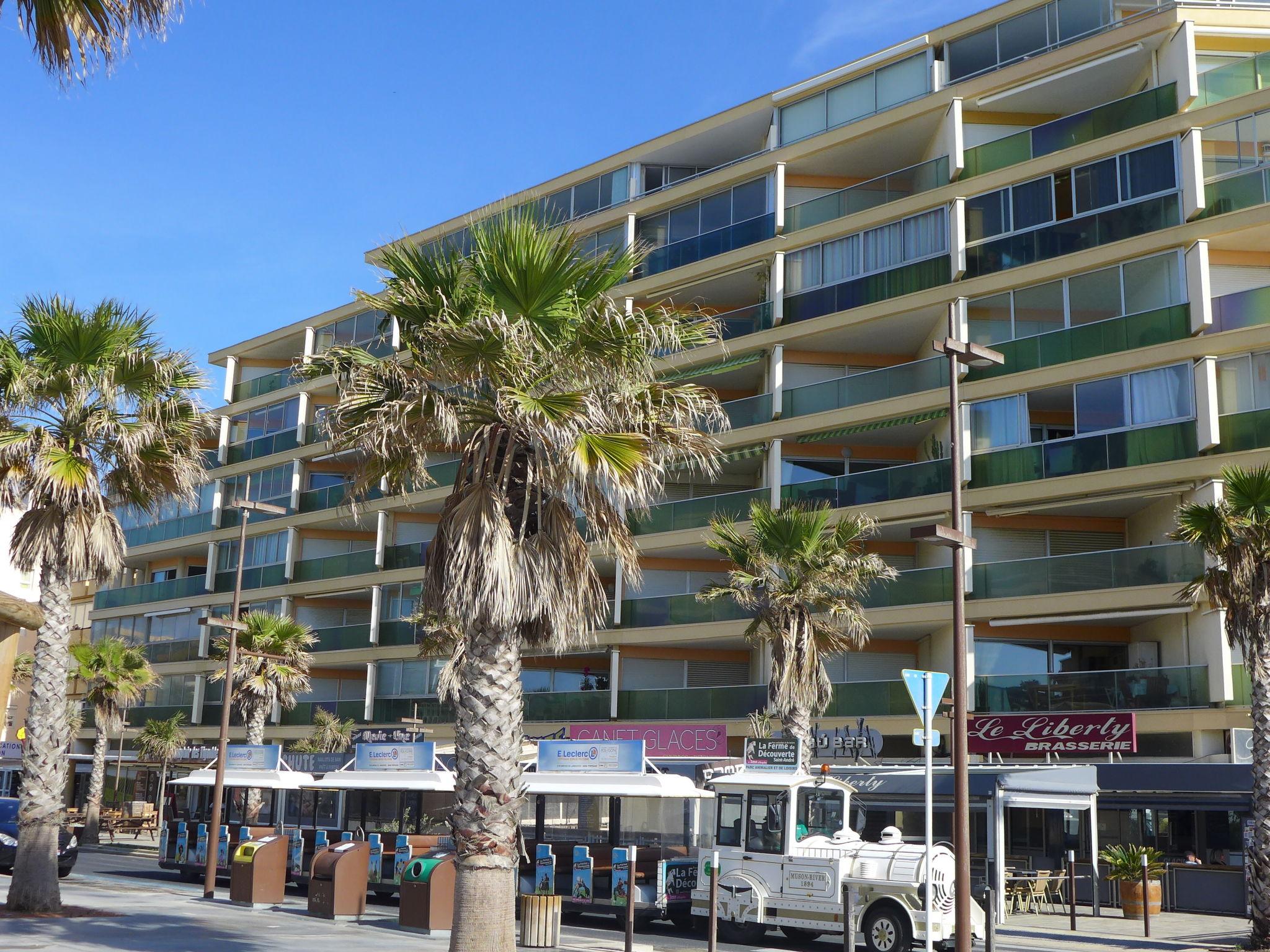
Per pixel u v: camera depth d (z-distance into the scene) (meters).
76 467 18.38
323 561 48.66
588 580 12.84
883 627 32.19
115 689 44.53
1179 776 24.89
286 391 52.72
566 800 23.56
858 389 34.34
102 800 54.75
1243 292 27.86
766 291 38.19
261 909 21.14
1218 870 24.23
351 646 46.41
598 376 12.89
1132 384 28.91
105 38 9.83
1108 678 27.89
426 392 12.44
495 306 12.55
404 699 44.03
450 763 27.41
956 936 12.54
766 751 21.27
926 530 13.46
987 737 28.47
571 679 40.91
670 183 42.75
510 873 11.61
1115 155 30.38
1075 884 21.39
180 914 19.33
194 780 28.44
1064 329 30.33
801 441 35.69
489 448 12.38
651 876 20.89
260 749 28.06
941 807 23.75
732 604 35.81
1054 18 33.22
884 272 34.44
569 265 12.38
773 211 37.81
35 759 18.19
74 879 26.02
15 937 15.00
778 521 24.70
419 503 45.22
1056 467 29.72
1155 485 28.12
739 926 19.64
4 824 27.12
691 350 37.22
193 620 54.09
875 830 28.36
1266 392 27.08
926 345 35.62
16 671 52.62
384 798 26.52
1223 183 28.47
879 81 36.38
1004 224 32.12
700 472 40.28
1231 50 30.45
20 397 18.34
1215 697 25.89
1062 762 27.56
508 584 11.78
